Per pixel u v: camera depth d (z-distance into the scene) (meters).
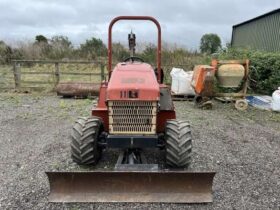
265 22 13.70
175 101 9.06
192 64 12.26
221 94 8.02
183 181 3.12
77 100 9.03
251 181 3.69
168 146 3.54
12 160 4.27
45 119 6.59
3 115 6.96
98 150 3.87
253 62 9.82
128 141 3.49
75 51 19.58
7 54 18.48
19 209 3.04
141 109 3.48
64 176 3.10
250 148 4.87
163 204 3.12
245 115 7.29
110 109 3.49
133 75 3.68
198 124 6.27
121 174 3.08
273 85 9.70
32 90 10.51
